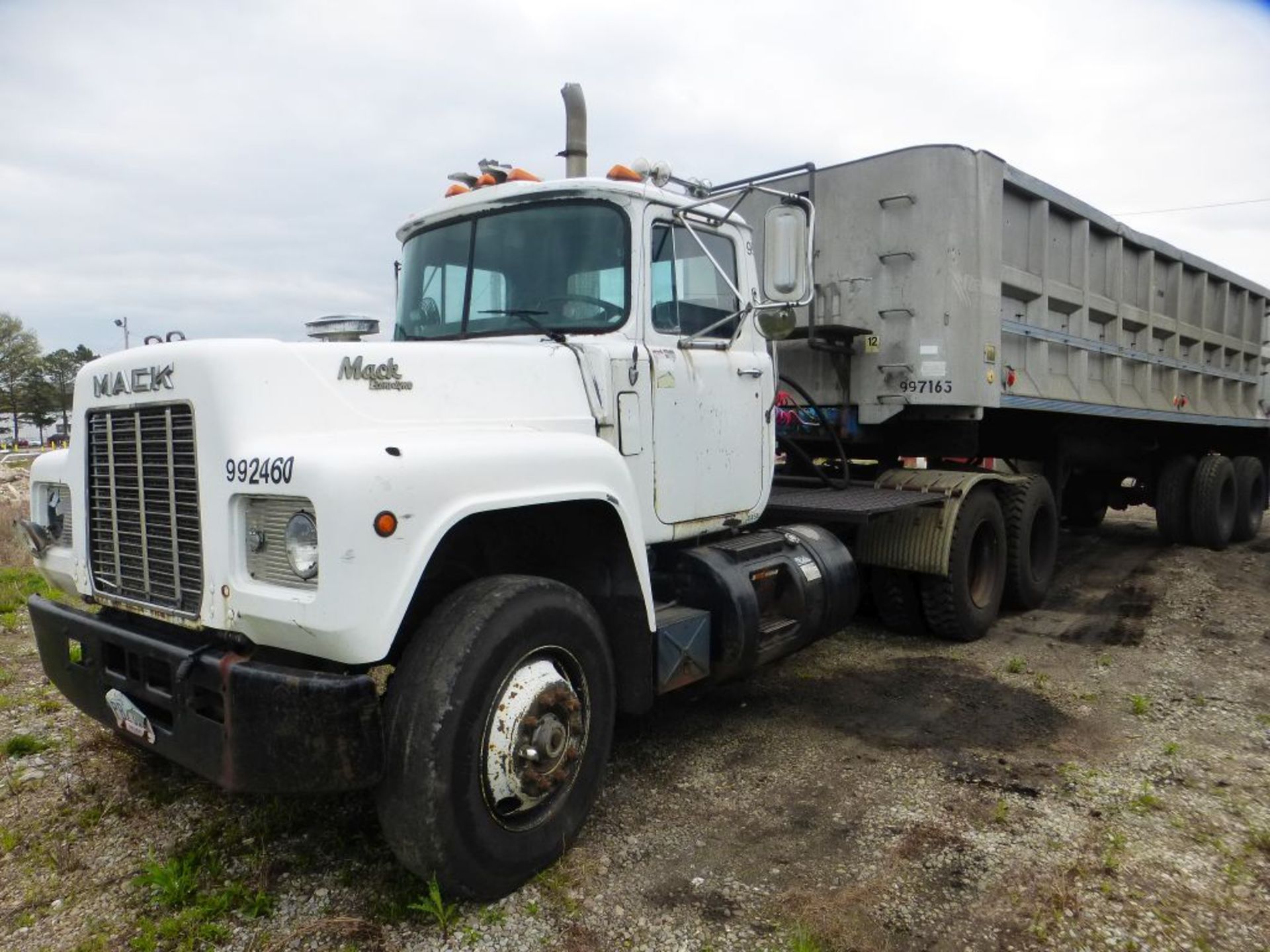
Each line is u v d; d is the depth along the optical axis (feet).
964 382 19.51
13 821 11.75
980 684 17.40
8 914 9.71
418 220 14.42
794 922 9.45
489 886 9.55
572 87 16.60
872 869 10.52
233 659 8.91
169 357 9.62
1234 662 18.83
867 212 20.27
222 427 9.05
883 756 13.91
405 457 8.91
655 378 13.00
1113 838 11.22
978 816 11.84
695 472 13.83
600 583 11.94
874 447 22.72
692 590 13.80
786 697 16.69
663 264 13.43
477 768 9.27
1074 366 24.49
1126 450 31.27
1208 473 32.12
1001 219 20.31
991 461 24.66
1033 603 23.22
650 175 13.24
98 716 10.78
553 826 10.25
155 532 10.05
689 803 12.26
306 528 8.50
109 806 12.03
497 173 13.99
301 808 11.82
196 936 9.17
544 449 10.37
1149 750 14.08
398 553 8.65
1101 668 18.43
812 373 21.39
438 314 13.99
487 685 9.34
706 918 9.56
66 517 12.19
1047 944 9.14
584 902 9.84
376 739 8.60
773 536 15.76
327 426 9.50
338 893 9.95
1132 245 26.81
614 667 11.93
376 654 8.53
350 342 10.27
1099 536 36.06
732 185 20.74
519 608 9.75
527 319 13.00
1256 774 13.23
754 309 14.40
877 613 21.22
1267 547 33.53
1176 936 9.28
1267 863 10.69
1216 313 33.35
